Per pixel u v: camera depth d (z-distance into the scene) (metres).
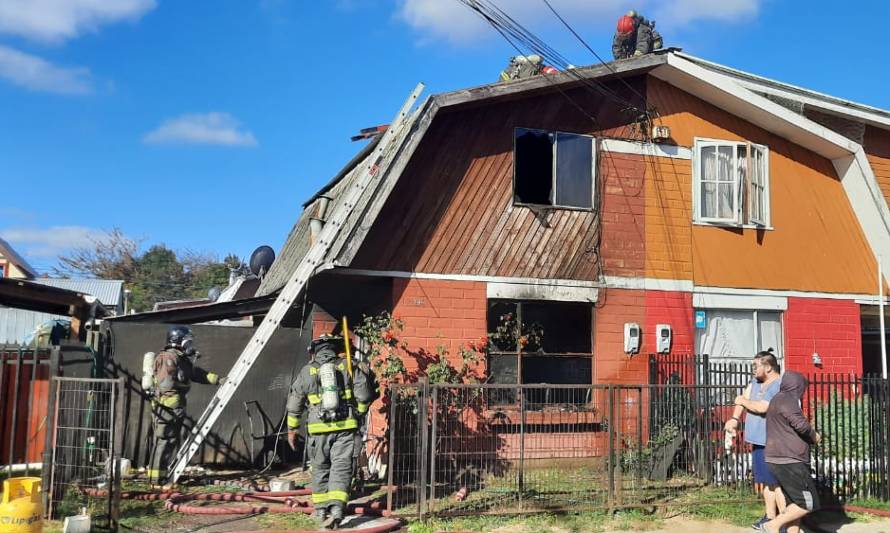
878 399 9.12
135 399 9.91
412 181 10.32
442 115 10.48
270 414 10.33
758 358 7.62
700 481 8.85
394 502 8.16
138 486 8.61
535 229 10.87
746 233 12.12
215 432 10.09
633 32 14.35
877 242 12.77
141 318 10.24
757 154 12.35
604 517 7.80
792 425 6.91
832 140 12.26
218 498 8.09
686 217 11.78
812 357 12.25
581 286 11.04
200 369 9.34
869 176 12.52
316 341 7.92
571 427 10.34
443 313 10.30
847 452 9.30
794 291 12.29
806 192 12.64
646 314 11.34
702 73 11.41
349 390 7.54
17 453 8.95
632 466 8.66
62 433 7.42
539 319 10.95
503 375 10.57
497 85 10.33
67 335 12.17
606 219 11.30
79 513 7.21
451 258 10.41
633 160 11.58
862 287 12.76
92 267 50.38
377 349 9.71
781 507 7.36
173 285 51.84
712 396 9.15
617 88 11.55
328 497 7.21
